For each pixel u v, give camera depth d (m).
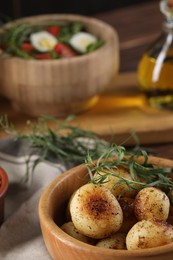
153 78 1.15
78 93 1.13
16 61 1.11
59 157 0.89
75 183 0.76
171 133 1.10
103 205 0.68
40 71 1.10
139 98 1.23
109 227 0.68
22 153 0.94
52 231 0.68
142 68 1.17
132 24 1.52
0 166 0.87
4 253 0.76
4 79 1.13
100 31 1.27
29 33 1.30
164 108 1.18
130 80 1.30
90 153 0.87
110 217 0.68
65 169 0.89
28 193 0.88
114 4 2.07
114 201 0.69
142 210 0.70
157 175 0.76
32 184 0.89
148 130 1.10
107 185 0.72
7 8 1.94
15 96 1.14
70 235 0.69
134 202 0.71
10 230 0.80
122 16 1.56
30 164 0.92
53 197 0.73
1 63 1.12
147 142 1.11
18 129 1.12
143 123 1.13
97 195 0.69
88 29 1.30
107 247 0.68
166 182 0.73
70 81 1.12
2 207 0.81
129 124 1.13
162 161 0.78
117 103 1.22
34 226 0.81
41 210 0.70
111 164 0.74
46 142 0.89
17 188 0.88
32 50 1.25
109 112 1.18
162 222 0.67
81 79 1.12
